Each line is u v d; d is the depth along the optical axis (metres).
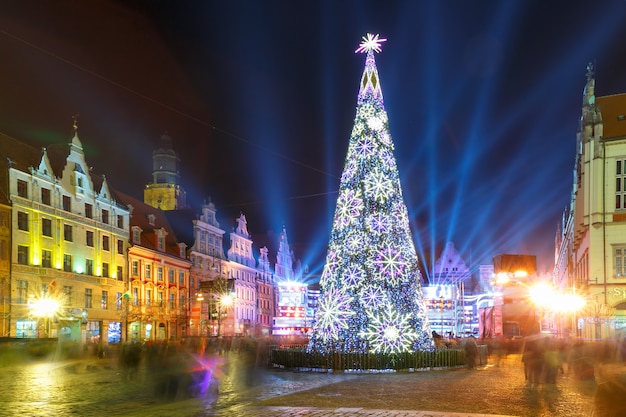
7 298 49.59
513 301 67.88
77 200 59.94
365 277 27.95
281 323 82.69
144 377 24.45
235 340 42.12
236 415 14.20
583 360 23.30
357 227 28.42
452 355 29.69
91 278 60.31
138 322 67.69
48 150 60.72
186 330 78.19
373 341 27.62
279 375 25.66
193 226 84.19
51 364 36.22
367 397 17.77
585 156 47.72
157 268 73.31
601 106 50.66
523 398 17.56
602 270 45.47
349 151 29.55
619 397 7.74
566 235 70.00
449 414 14.13
